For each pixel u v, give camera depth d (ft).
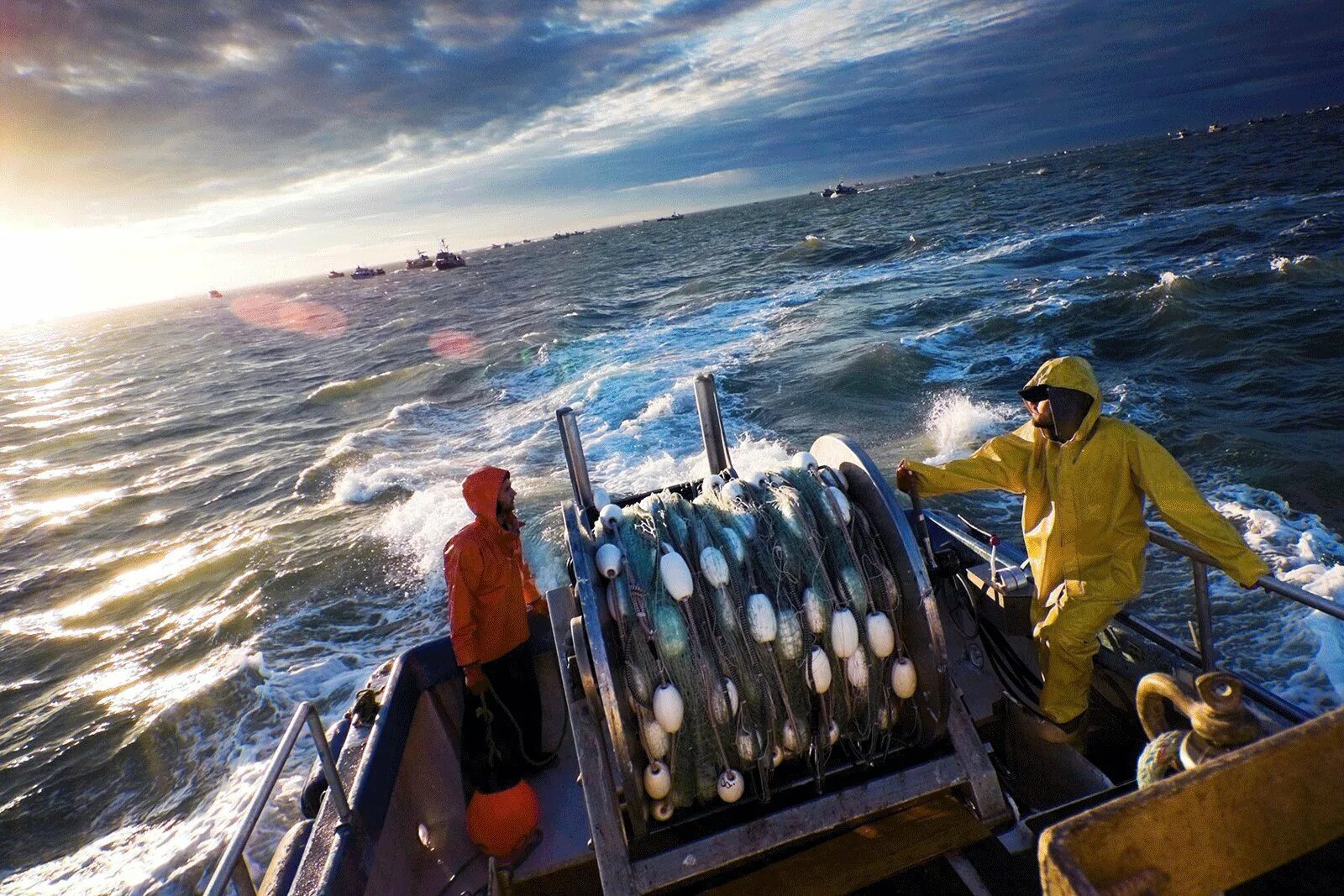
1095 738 13.25
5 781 35.76
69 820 33.04
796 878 10.01
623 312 153.69
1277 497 41.32
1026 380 67.62
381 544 52.60
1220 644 29.76
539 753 13.64
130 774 35.04
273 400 128.57
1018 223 198.70
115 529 70.28
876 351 77.05
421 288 443.32
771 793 10.57
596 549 10.66
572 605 11.85
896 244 192.85
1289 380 58.13
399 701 13.50
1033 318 83.56
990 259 140.97
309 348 213.25
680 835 10.58
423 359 142.20
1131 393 59.36
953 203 352.90
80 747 37.29
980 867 9.76
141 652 45.29
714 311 131.23
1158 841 3.76
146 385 183.42
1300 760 3.89
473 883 12.51
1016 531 40.60
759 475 11.61
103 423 132.26
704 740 10.13
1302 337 66.18
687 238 480.64
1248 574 9.96
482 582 13.15
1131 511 11.26
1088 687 11.96
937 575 13.38
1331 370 58.90
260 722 36.22
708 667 9.94
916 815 10.60
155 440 110.93
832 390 69.87
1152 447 10.79
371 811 11.47
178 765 34.86
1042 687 12.42
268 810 30.22
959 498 43.91
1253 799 3.86
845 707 10.61
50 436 126.41
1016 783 13.53
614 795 10.43
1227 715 5.49
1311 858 4.57
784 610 10.14
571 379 93.30
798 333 97.76
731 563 10.39
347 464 74.23
